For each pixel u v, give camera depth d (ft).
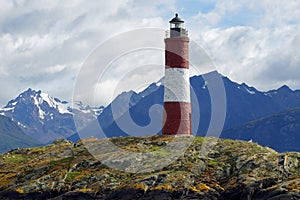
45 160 358.02
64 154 365.81
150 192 292.20
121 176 315.99
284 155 321.32
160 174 303.68
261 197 286.05
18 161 370.73
